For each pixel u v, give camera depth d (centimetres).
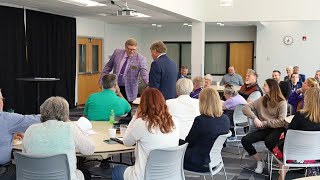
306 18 891
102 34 1213
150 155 277
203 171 343
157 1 645
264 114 475
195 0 890
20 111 837
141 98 291
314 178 204
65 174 262
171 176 295
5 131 291
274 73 771
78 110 1023
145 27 1452
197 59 959
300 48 1237
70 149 264
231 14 927
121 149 296
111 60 552
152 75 465
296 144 368
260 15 911
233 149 618
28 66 858
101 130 368
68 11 915
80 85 1112
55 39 962
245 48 1368
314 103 370
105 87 416
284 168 397
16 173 272
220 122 342
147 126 280
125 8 685
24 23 837
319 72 860
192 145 347
